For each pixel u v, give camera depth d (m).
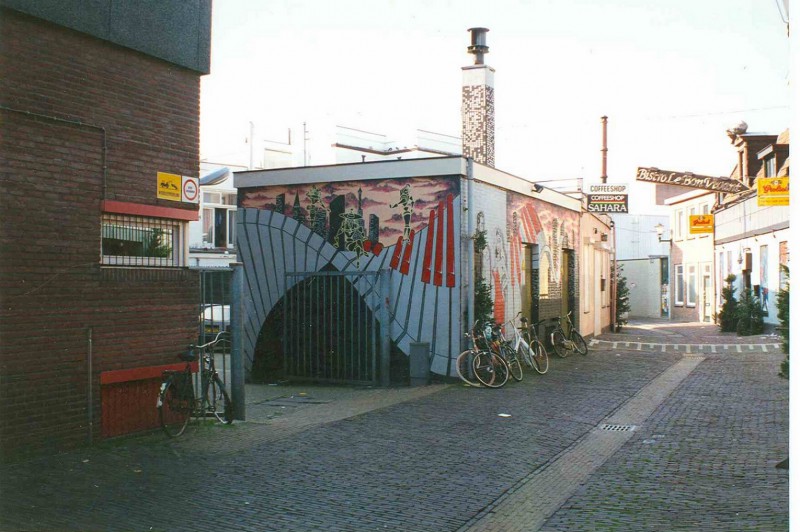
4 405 7.91
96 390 8.93
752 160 32.91
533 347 16.53
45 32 8.42
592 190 37.28
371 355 15.16
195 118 10.34
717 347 21.53
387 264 15.26
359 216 15.52
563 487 7.47
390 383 15.16
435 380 14.87
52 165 8.46
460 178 14.67
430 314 14.91
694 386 14.20
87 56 8.88
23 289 8.12
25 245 8.16
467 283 14.83
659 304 46.94
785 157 28.53
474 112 20.06
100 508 6.46
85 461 8.11
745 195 29.95
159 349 9.77
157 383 9.77
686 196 41.38
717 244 35.69
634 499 6.98
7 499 6.68
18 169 8.11
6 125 8.00
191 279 10.24
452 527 6.20
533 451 8.97
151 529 5.94
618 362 18.27
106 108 9.09
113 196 9.15
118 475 7.57
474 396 13.13
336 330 15.66
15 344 8.02
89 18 8.80
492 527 6.22
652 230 55.69
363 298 15.38
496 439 9.59
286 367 16.08
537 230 19.14
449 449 9.02
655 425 10.60
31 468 7.78
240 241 16.70
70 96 8.67
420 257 14.98
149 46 9.57
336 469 7.98
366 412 11.55
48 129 8.43
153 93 9.72
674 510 6.58
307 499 6.88
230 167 37.16
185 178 10.13
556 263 20.78
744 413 11.30
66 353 8.57
